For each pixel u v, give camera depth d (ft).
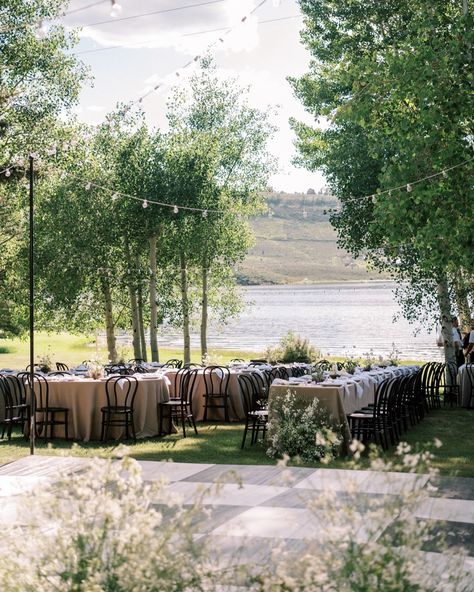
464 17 35.14
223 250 67.31
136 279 61.77
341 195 53.67
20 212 65.57
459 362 50.21
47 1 60.34
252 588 11.30
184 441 33.19
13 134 61.77
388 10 50.85
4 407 39.60
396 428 35.01
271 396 30.35
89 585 9.36
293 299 331.57
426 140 35.60
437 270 50.06
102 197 61.11
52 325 66.39
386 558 9.34
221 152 67.21
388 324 153.58
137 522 10.18
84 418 34.17
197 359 82.69
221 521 19.15
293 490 22.62
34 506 10.88
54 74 61.87
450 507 20.25
